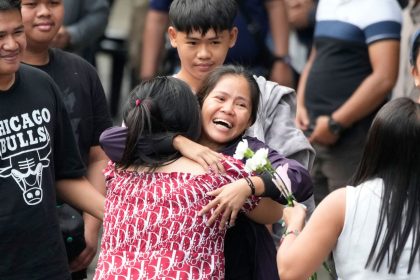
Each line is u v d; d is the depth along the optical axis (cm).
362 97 1280
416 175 773
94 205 973
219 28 982
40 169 917
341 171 1309
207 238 805
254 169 812
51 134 934
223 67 873
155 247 802
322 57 1309
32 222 906
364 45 1286
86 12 1486
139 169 827
